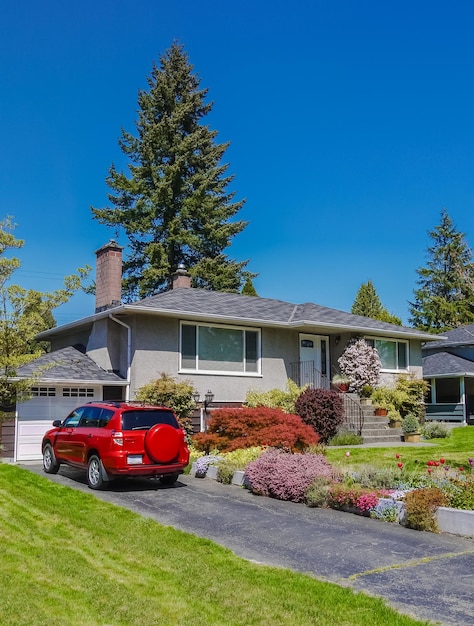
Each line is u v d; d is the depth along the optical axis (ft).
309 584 20.36
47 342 84.64
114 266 70.64
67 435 44.01
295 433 49.75
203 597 19.22
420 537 27.43
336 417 63.77
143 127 135.03
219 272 128.26
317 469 37.01
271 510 33.32
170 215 130.93
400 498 31.53
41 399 58.75
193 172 135.64
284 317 73.56
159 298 68.03
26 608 18.24
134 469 38.52
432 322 173.68
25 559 23.39
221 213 134.62
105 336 65.00
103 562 23.13
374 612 17.92
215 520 30.71
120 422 39.37
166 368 63.31
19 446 57.00
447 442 65.05
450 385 99.81
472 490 30.37
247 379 69.31
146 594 19.60
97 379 60.44
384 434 67.92
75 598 19.19
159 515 31.78
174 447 40.14
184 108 134.10
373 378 74.38
